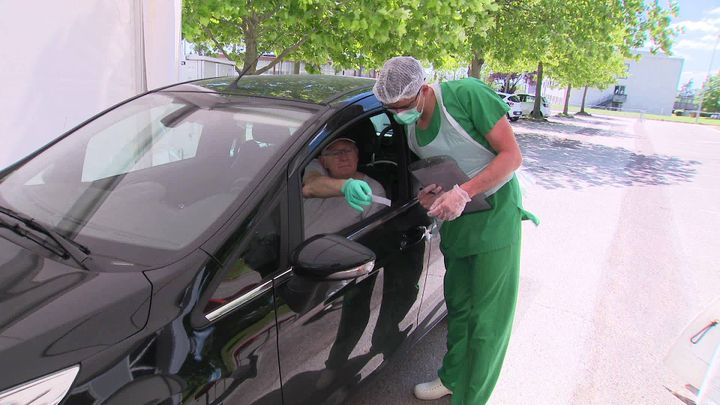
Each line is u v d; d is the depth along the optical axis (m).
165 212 1.74
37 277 1.45
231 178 1.80
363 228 2.20
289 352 1.74
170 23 4.01
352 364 2.15
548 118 31.00
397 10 4.82
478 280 2.31
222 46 6.29
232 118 2.10
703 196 8.97
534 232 5.94
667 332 3.69
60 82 3.59
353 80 2.68
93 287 1.41
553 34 11.32
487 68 21.02
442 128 2.16
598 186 9.18
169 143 2.09
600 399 2.87
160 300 1.41
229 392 1.50
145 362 1.31
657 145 18.67
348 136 2.21
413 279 2.54
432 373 3.01
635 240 5.91
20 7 3.34
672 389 3.00
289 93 2.27
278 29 5.46
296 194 1.81
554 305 4.01
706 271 5.02
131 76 3.92
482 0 5.42
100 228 1.71
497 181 2.06
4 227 1.69
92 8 3.61
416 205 2.55
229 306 1.52
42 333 1.25
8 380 1.15
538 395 2.87
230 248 1.57
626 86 62.66
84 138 2.24
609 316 3.88
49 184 1.99
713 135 27.52
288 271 1.74
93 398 1.21
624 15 12.64
